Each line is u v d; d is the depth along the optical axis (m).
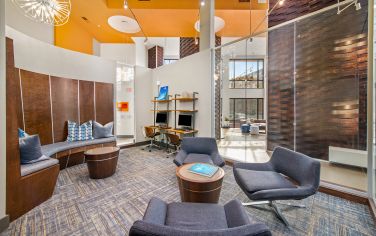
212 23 4.39
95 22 5.17
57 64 4.19
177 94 5.29
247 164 2.49
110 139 4.63
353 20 3.58
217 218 1.41
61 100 4.23
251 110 6.70
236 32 5.68
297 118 4.53
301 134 4.47
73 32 5.17
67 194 2.65
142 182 3.09
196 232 0.80
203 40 4.52
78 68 4.64
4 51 1.91
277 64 4.86
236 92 6.82
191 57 4.86
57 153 3.51
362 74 3.53
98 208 2.28
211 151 3.29
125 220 2.04
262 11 4.59
